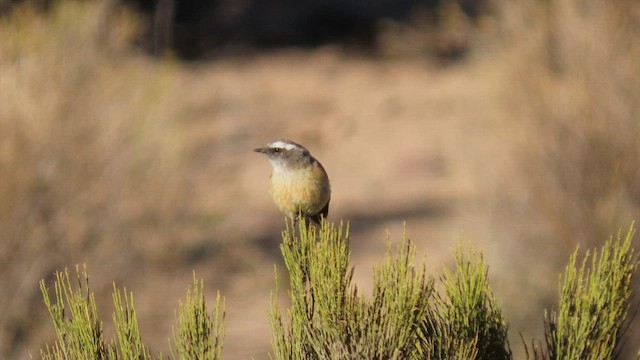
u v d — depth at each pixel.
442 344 6.29
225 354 16.08
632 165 14.52
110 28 17.23
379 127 30.53
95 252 16.14
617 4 15.07
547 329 6.68
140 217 17.11
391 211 23.77
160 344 16.36
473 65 21.02
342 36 39.75
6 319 15.11
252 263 19.92
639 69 14.77
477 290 6.48
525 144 15.15
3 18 16.34
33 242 15.30
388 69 36.22
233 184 23.70
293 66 36.62
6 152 15.15
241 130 29.12
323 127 30.67
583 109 14.80
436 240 20.69
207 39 37.59
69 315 15.41
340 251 5.95
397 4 40.25
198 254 19.69
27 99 15.41
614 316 6.39
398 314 5.86
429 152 27.80
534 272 14.91
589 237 14.59
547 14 15.57
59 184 15.53
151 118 17.30
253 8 39.94
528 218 15.16
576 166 14.71
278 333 6.14
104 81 16.23
